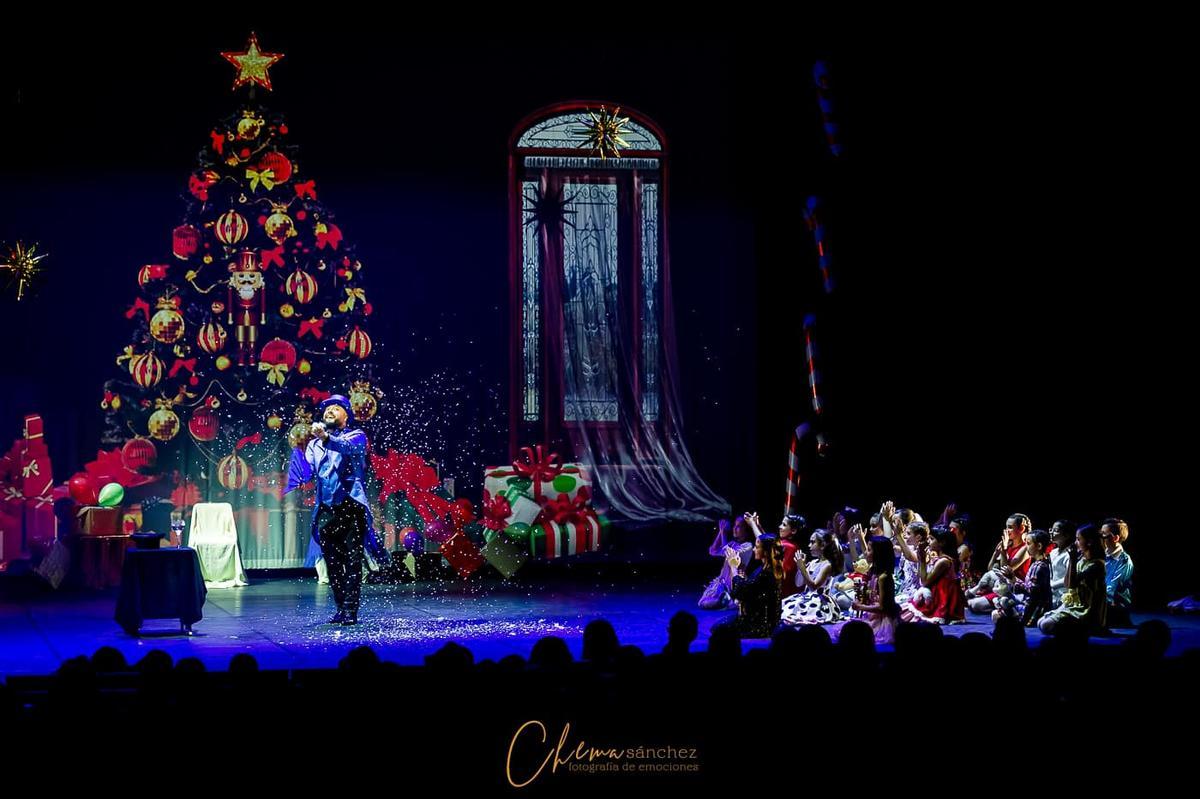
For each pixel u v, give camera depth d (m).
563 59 14.12
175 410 13.12
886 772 4.14
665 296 14.21
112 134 13.34
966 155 11.97
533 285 14.10
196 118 13.49
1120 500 11.23
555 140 14.15
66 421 13.06
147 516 12.80
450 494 13.15
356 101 13.83
